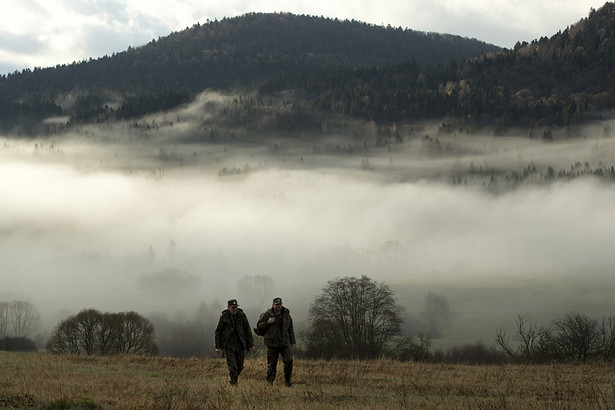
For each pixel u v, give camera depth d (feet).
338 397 43.65
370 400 42.32
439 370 77.77
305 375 62.23
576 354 141.69
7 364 68.64
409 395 48.24
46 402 35.88
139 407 35.09
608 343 142.92
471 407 38.86
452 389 53.78
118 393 42.11
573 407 38.86
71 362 78.43
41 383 47.70
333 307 176.76
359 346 163.84
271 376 49.21
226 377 60.64
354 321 172.14
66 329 195.62
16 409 34.12
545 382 62.95
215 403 37.35
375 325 175.52
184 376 62.44
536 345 155.33
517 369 80.43
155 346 215.10
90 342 195.31
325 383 56.44
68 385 46.91
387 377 65.46
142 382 51.85
